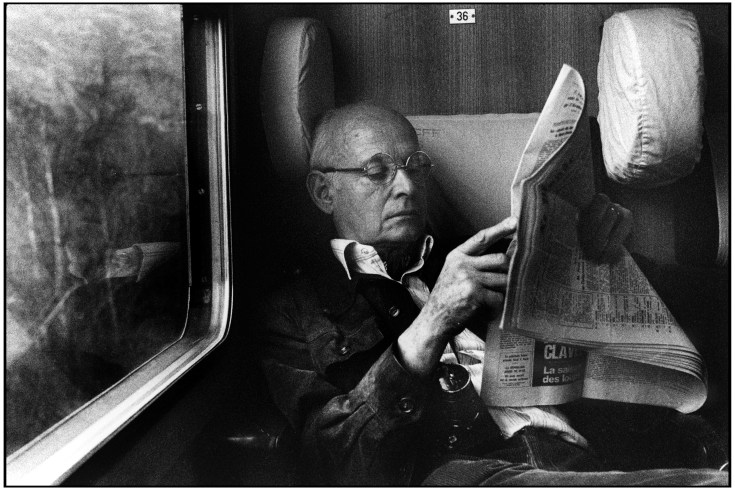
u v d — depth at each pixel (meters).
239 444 2.80
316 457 2.84
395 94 2.99
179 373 2.15
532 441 2.90
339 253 2.94
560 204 2.90
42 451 1.48
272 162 2.93
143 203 2.38
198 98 2.64
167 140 2.50
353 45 2.99
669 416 2.97
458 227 2.96
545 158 2.86
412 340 2.90
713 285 2.97
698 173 2.95
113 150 2.21
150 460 1.82
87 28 2.13
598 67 2.97
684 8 2.94
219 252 2.70
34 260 1.81
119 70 2.28
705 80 2.83
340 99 2.99
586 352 2.95
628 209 2.97
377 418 2.86
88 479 1.43
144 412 1.77
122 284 2.23
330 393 2.88
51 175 1.91
